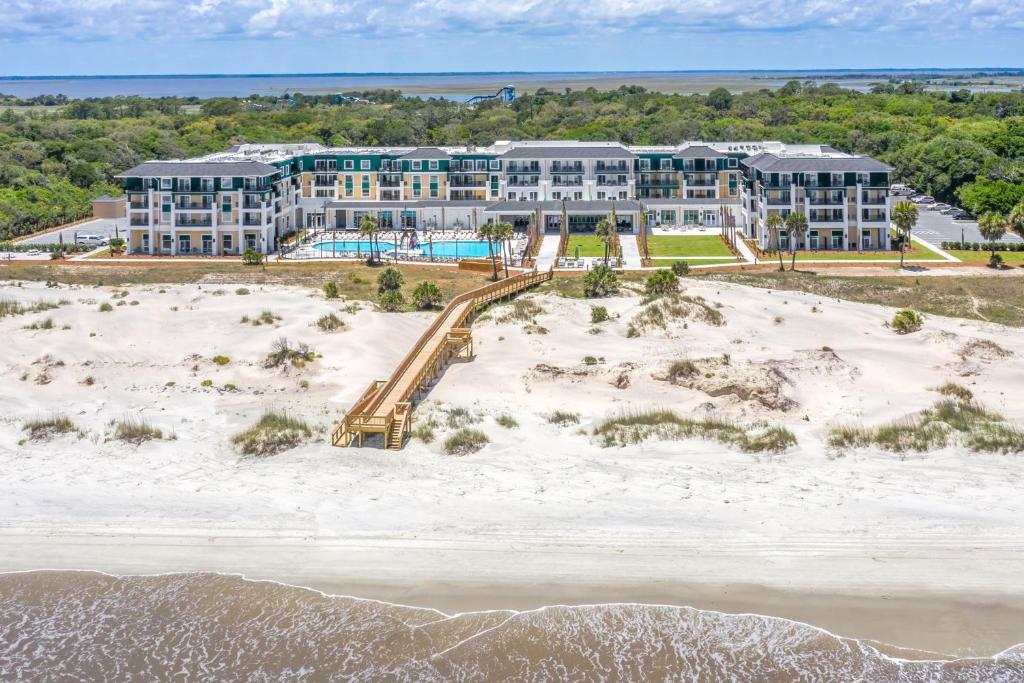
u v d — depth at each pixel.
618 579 42.19
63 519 48.16
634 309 84.94
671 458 55.53
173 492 51.22
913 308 96.44
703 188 172.50
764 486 50.88
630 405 65.31
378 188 174.25
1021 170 182.12
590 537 45.53
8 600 41.66
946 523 45.84
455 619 39.94
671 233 160.50
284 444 58.06
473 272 127.88
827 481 51.34
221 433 60.62
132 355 75.06
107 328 80.00
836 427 59.81
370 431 57.44
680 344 76.69
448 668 37.06
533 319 84.12
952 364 72.19
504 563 43.59
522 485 51.50
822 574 42.12
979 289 110.50
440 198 174.25
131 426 60.53
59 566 44.12
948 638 38.06
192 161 154.88
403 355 78.50
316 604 41.09
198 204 144.62
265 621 40.09
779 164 142.00
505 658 37.59
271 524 47.41
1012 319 97.50
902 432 57.91
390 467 54.56
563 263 133.12
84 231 166.25
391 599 41.34
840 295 106.88
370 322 84.94
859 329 81.25
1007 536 44.53
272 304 89.00
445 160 173.00
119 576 43.34
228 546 45.50
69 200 182.25
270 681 36.53
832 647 37.75
